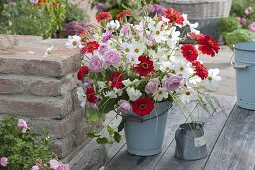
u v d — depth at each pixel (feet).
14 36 9.59
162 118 8.02
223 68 19.22
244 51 9.82
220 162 7.76
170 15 8.05
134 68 7.66
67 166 7.36
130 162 7.93
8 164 7.55
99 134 8.46
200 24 23.00
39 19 16.20
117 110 7.93
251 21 25.07
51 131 7.77
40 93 7.74
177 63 7.58
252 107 9.95
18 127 7.70
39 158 7.59
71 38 8.39
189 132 7.82
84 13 20.81
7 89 7.86
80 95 7.86
